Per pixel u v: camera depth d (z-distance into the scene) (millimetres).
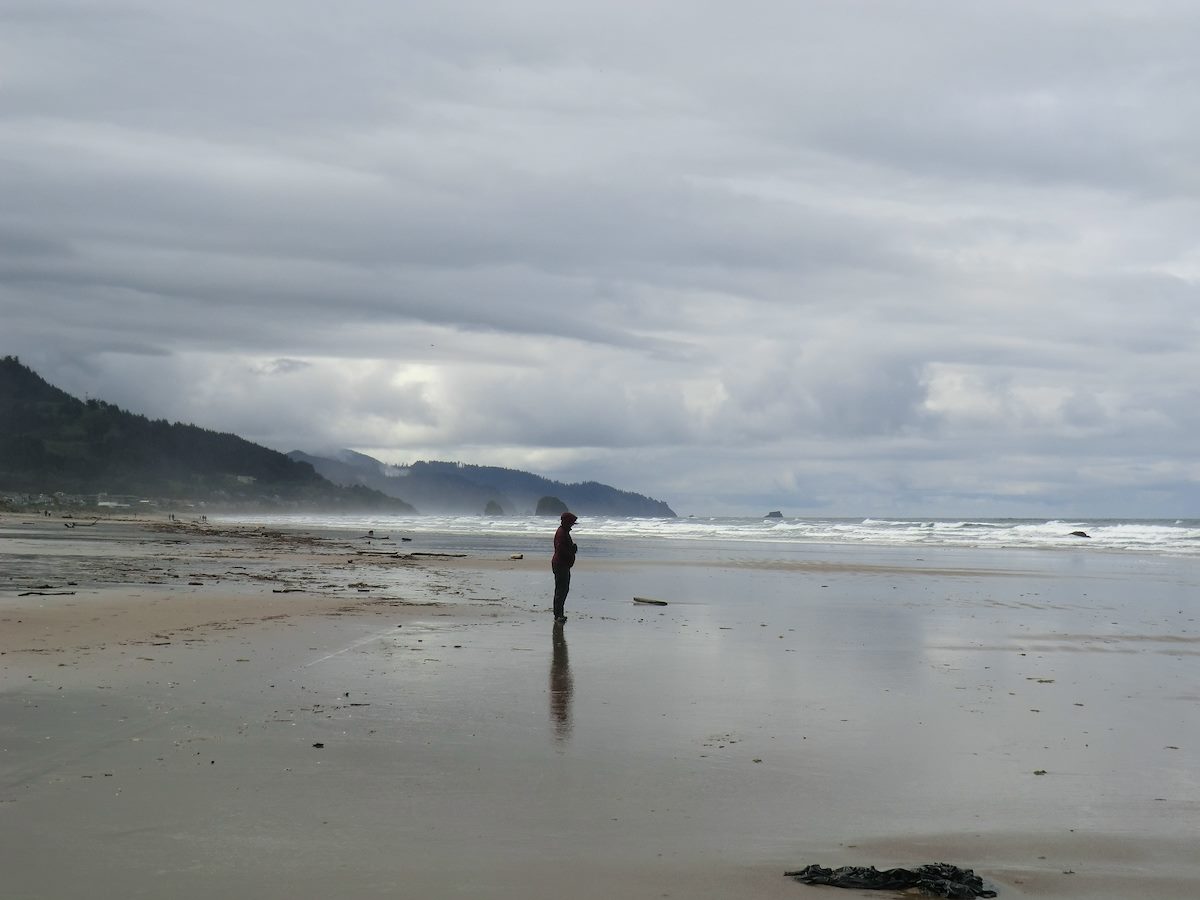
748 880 5633
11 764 7637
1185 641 16094
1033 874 5848
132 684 10758
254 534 72250
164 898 5172
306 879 5484
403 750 8344
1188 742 9062
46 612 16688
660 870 5762
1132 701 10961
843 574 32469
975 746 8820
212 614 17297
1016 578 31141
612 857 5961
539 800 7059
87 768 7582
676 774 7789
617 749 8523
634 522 122812
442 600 21797
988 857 6125
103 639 13930
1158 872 5891
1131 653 14742
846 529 82625
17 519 96125
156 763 7754
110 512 165375
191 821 6422
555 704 10359
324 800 6930
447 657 13406
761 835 6438
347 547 51531
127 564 30891
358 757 8086
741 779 7680
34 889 5254
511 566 35375
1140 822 6797
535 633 16234
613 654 13930
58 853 5801
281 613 17906
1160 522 153750
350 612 18609
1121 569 36062
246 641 14242
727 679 12000
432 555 42469
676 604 21766
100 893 5219
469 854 5949
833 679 12125
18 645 13188
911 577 31219
